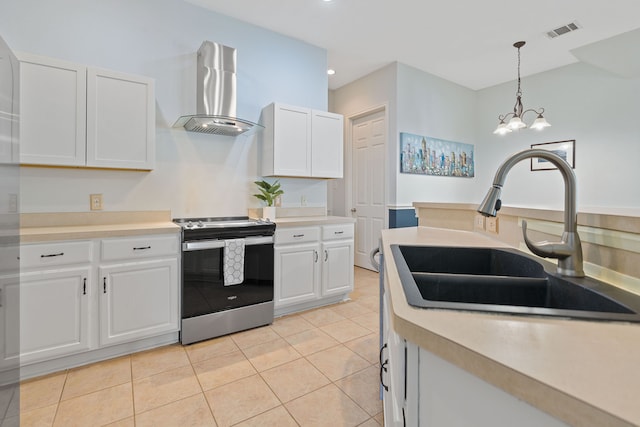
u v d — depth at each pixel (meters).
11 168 1.52
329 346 2.23
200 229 2.21
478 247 1.36
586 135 3.88
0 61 1.44
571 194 0.87
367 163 4.46
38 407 1.57
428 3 2.74
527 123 4.43
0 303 1.31
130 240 2.01
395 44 3.48
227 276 2.34
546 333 0.51
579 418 0.34
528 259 1.11
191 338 2.22
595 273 0.87
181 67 2.68
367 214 4.46
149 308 2.08
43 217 2.17
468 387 0.48
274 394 1.69
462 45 3.51
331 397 1.67
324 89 3.55
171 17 2.63
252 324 2.49
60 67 1.97
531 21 3.02
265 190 3.02
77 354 1.91
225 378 1.83
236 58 2.79
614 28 3.15
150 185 2.56
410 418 0.58
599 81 3.78
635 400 0.34
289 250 2.71
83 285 1.88
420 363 0.56
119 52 2.43
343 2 2.72
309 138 3.10
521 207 1.37
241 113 3.01
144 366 1.94
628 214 0.83
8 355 1.36
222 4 2.74
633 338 0.49
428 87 4.32
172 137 2.65
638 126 3.51
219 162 2.88
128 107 2.20
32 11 2.14
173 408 1.58
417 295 0.69
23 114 1.87
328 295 2.97
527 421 0.40
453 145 4.68
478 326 0.54
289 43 3.29
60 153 1.98
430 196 4.39
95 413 1.54
